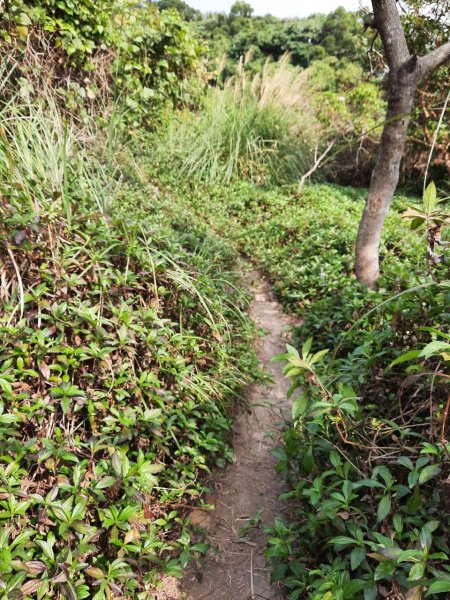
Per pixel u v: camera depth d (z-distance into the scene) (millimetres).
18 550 1518
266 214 6480
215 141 7828
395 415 2172
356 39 9031
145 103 7262
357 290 3906
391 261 4566
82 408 2145
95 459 2035
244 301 4160
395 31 3355
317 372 2473
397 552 1350
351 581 1520
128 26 6637
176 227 4578
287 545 1900
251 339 3773
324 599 1396
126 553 1771
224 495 2543
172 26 7477
